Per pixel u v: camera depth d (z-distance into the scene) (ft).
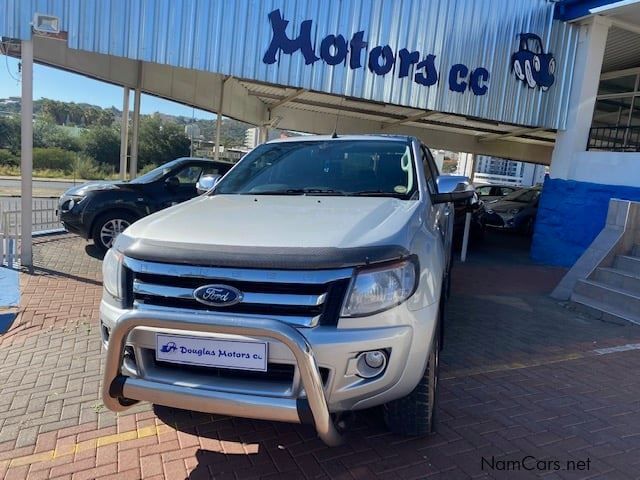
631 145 43.78
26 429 10.32
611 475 9.12
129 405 8.46
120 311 8.16
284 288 7.54
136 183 27.40
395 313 7.82
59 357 13.89
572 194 32.68
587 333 17.54
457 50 31.27
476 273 28.78
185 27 25.63
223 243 7.95
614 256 22.07
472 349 15.40
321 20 27.96
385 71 29.73
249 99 55.93
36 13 22.40
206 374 7.97
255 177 13.15
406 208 10.23
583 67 33.88
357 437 10.08
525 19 32.68
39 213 32.96
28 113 22.98
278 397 7.48
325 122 66.69
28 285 20.70
